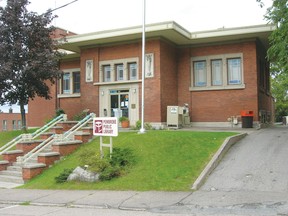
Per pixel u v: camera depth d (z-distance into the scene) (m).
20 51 20.16
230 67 23.94
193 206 8.85
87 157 13.28
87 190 11.44
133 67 24.39
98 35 23.64
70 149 16.02
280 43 14.95
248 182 10.85
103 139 16.95
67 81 29.69
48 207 9.75
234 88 23.44
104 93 25.11
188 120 24.27
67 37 24.73
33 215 8.73
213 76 24.44
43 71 20.16
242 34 22.30
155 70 23.05
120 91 24.61
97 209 9.20
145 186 11.09
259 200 9.06
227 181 11.10
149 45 23.27
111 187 11.37
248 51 23.12
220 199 9.36
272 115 31.28
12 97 21.23
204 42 24.42
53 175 13.66
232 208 8.48
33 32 20.73
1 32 20.12
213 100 24.12
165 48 23.70
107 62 25.03
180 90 25.12
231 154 13.91
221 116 23.83
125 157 13.30
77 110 28.55
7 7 20.44
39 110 30.48
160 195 10.12
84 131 17.61
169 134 15.95
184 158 13.09
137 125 21.97
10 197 11.20
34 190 12.17
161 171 12.11
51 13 21.84
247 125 22.30
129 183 11.48
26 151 16.75
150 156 13.49
